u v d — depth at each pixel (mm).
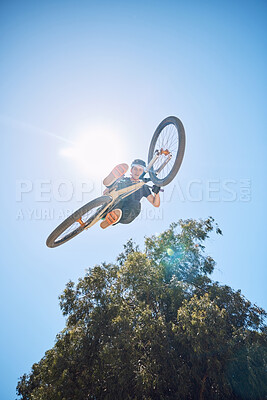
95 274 13531
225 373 10742
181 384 10594
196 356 11109
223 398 11148
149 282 13438
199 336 10664
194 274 14703
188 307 11633
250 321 12867
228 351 10789
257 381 10336
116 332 11492
